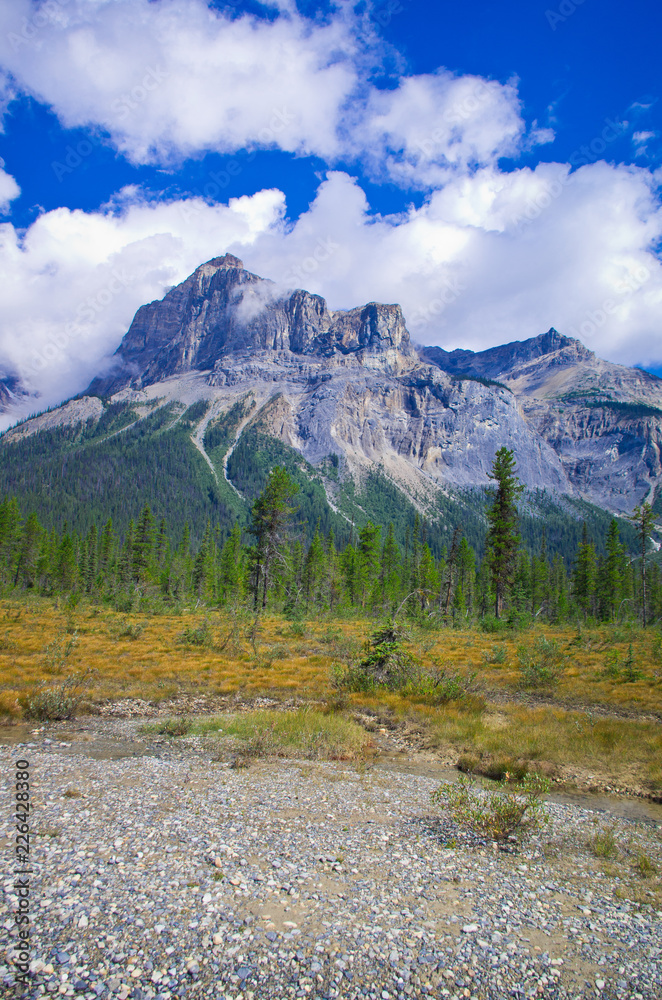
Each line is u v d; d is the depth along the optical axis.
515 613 48.66
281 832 9.55
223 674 23.56
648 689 22.34
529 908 7.30
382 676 21.97
